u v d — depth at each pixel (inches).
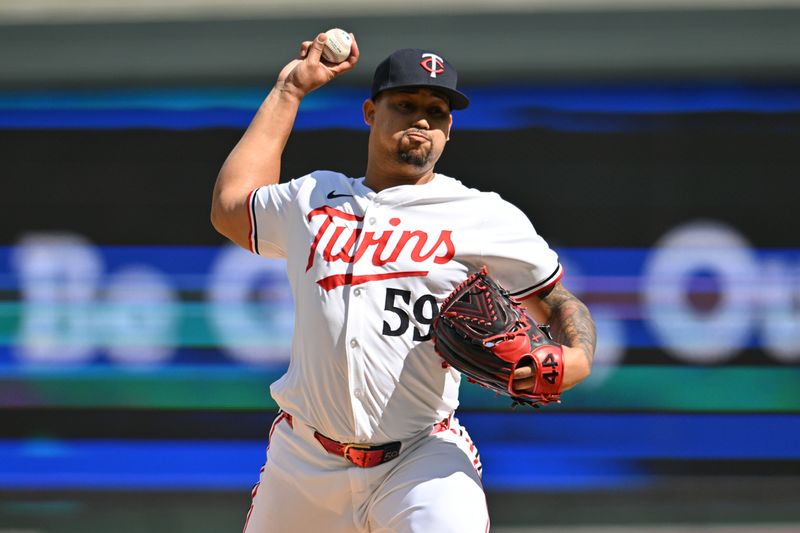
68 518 922.1
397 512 414.6
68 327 936.9
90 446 928.9
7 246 938.1
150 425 929.5
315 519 440.5
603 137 925.2
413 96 423.8
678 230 924.0
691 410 918.4
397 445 421.7
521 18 927.7
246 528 466.9
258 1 935.7
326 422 422.6
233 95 936.9
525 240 417.4
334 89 930.1
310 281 421.1
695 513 908.0
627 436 916.0
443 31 928.3
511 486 911.0
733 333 920.9
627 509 908.6
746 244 922.7
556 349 389.1
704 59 923.4
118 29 936.3
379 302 412.2
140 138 937.5
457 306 395.2
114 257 938.1
